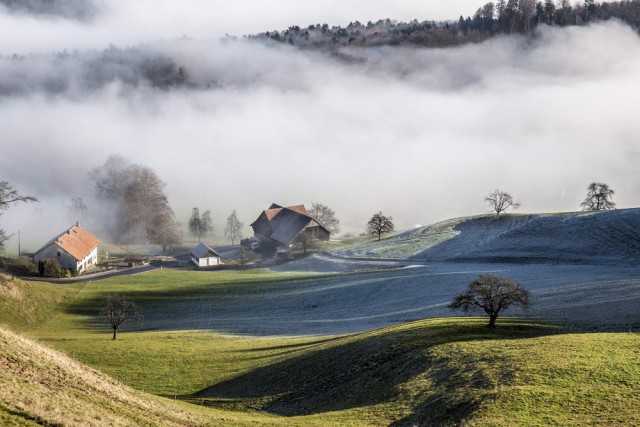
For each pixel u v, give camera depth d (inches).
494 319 2645.2
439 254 6033.5
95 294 4790.8
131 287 5152.6
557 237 5787.4
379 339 2588.6
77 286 5172.2
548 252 5442.9
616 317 2751.0
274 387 2425.0
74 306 4384.8
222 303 4534.9
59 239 5989.2
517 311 3157.0
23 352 1747.0
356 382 2240.4
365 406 1971.0
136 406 1681.8
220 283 5319.9
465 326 2642.7
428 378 2052.2
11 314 3833.7
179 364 2906.0
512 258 5447.8
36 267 5708.7
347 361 2463.1
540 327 2640.3
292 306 4308.6
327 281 4972.9
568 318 2837.1
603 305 3061.0
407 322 3129.9
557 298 3398.1
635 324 2581.2
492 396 1744.6
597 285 3651.6
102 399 1630.2
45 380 1604.3
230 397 2402.8
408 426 1720.0
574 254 5295.3
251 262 6983.3
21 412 1325.0
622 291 3368.6
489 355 2111.2
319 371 2460.6
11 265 5679.1
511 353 2085.4
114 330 3430.1
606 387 1692.9
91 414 1460.4
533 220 6407.5
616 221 5861.2
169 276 5816.9
